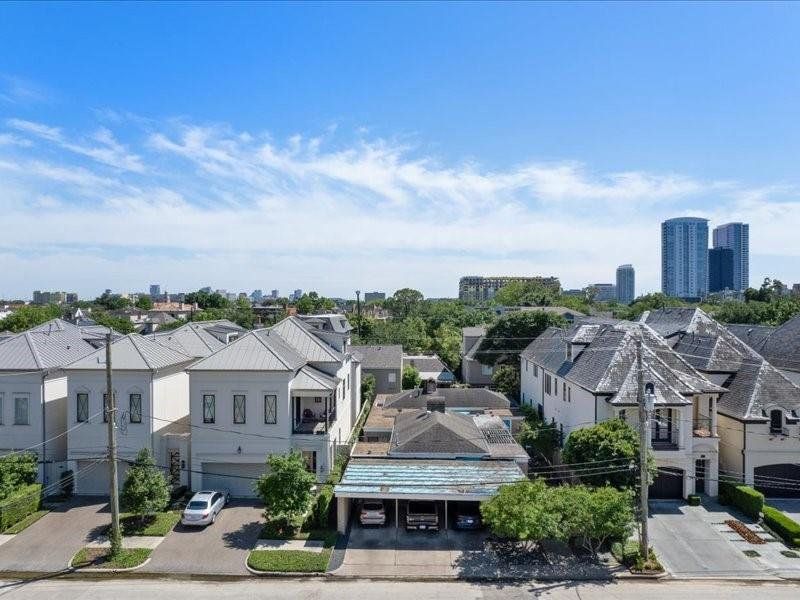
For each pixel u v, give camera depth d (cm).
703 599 2042
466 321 9875
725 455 3141
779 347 4309
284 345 3584
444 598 2055
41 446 3142
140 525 2639
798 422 2955
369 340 7756
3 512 2612
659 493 2970
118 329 7644
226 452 3036
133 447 3045
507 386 5428
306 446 3044
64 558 2358
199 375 3044
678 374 3098
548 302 11712
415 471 2781
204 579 2205
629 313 9525
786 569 2266
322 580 2197
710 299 14475
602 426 2741
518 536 2273
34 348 3281
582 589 2122
